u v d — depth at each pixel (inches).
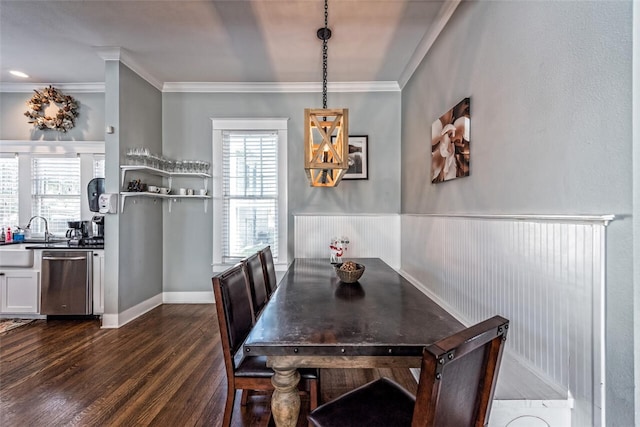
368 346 45.4
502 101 69.2
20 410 75.8
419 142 130.9
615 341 42.8
